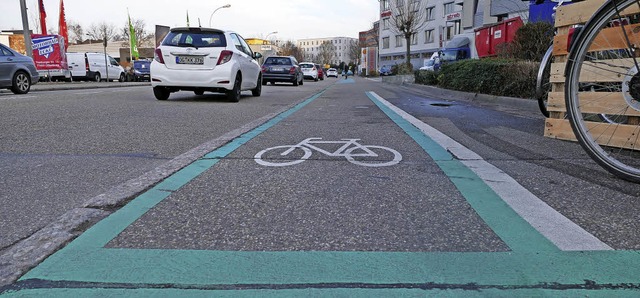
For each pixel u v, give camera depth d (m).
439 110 7.92
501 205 2.48
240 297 1.54
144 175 3.10
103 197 2.59
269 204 2.51
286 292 1.58
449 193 2.71
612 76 3.28
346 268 1.75
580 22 4.20
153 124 5.96
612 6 2.90
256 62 12.47
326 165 3.45
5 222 2.25
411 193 2.71
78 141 4.59
